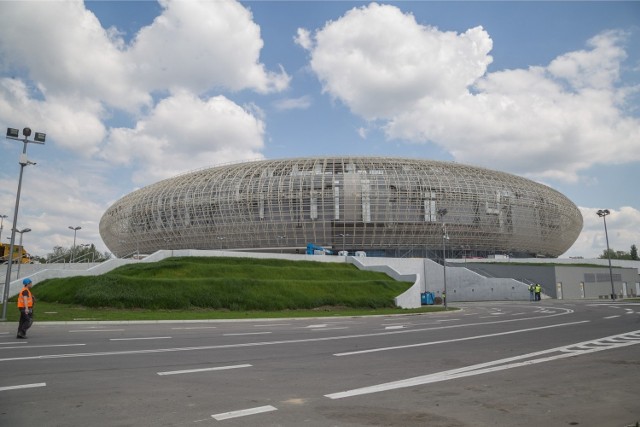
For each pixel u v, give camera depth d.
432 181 79.12
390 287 45.62
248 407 7.91
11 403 8.04
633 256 145.00
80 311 29.78
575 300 61.47
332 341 17.20
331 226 76.69
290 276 45.34
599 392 9.12
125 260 42.28
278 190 76.75
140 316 27.91
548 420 7.28
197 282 35.81
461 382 9.98
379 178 77.56
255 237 78.94
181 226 82.12
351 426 6.91
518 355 13.72
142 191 93.44
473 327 23.08
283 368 11.52
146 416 7.34
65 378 10.09
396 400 8.45
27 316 17.38
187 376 10.46
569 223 97.44
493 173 87.81
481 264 73.31
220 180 81.50
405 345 16.05
